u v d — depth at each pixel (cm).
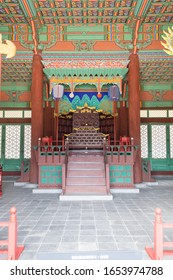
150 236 440
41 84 1055
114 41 1066
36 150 986
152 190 972
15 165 1467
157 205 700
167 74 1348
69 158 970
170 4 902
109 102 1455
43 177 944
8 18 1006
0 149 1477
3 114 1493
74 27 1070
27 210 639
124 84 1430
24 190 969
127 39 1063
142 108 1505
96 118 1434
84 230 473
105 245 396
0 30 1060
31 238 429
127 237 434
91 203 728
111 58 1062
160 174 1475
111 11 968
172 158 1483
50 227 492
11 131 1490
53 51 1064
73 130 1406
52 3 909
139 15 961
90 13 980
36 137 1020
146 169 1156
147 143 1493
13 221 339
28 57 1062
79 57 1062
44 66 1077
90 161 966
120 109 1462
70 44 1070
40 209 651
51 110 1458
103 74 1091
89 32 1069
